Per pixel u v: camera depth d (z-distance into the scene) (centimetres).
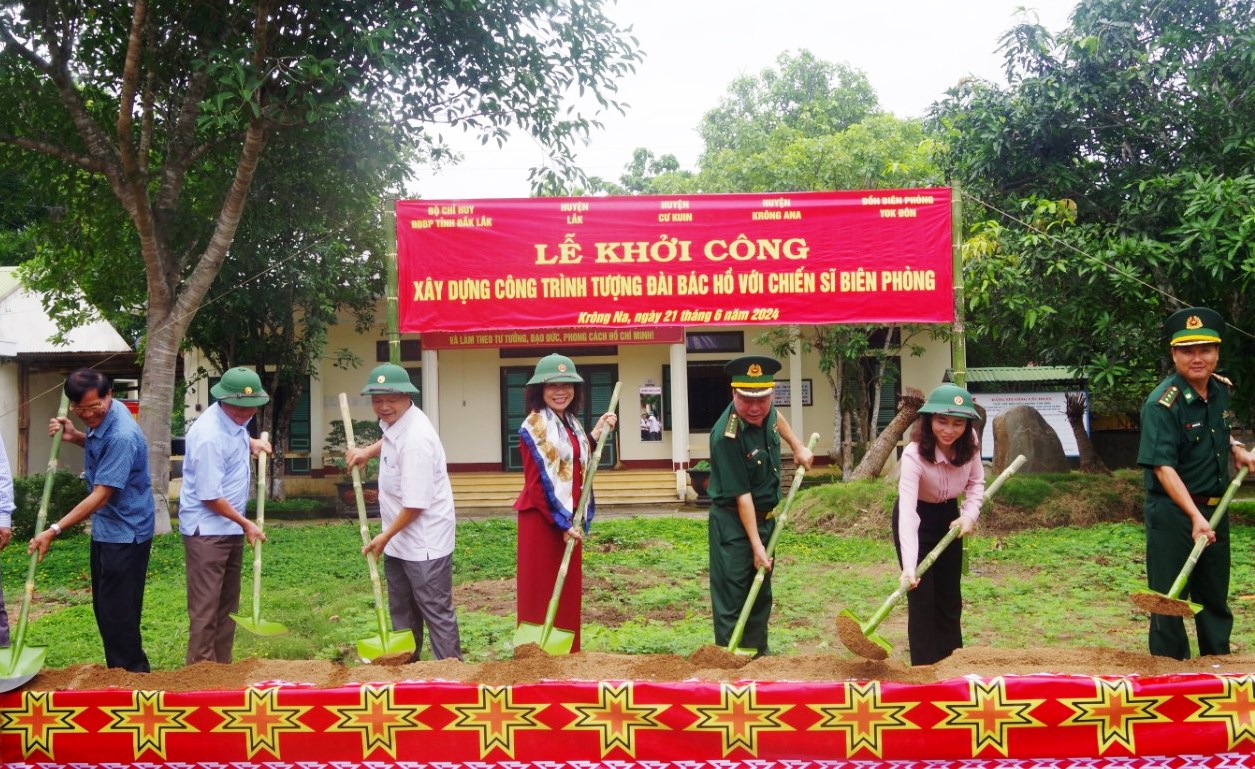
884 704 327
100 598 446
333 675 356
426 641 595
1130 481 1102
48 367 1698
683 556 945
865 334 1599
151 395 1092
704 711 330
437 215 682
